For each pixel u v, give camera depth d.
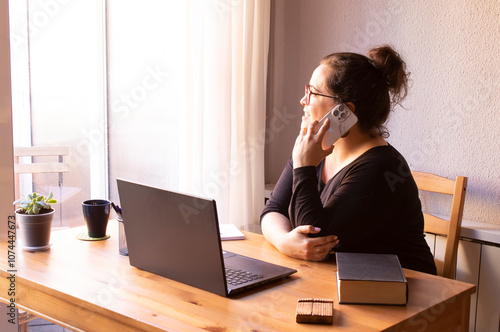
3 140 1.57
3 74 1.56
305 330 1.00
